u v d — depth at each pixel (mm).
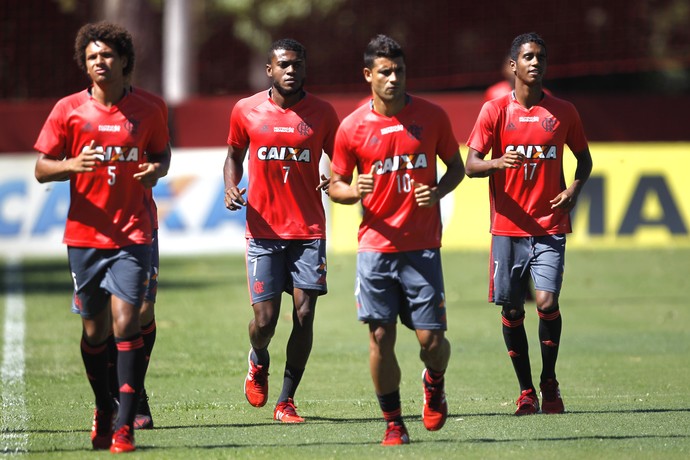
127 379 24016
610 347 41000
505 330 29625
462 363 37938
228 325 46188
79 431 26812
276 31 105688
